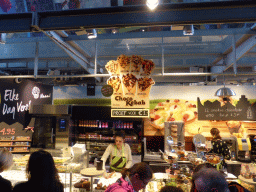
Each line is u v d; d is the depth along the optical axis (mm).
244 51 4617
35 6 4473
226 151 4281
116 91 4734
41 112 6316
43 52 6902
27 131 6371
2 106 6027
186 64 7770
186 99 7789
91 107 7492
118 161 3789
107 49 6461
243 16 2584
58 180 1722
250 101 7422
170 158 2783
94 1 4008
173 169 2705
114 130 7750
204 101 7668
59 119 6371
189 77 8141
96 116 7438
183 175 2621
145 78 4684
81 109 7500
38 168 1596
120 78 4730
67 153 3758
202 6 2633
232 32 4098
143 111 4656
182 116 7762
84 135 7816
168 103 7867
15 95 6273
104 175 2855
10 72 8414
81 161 3686
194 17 2656
